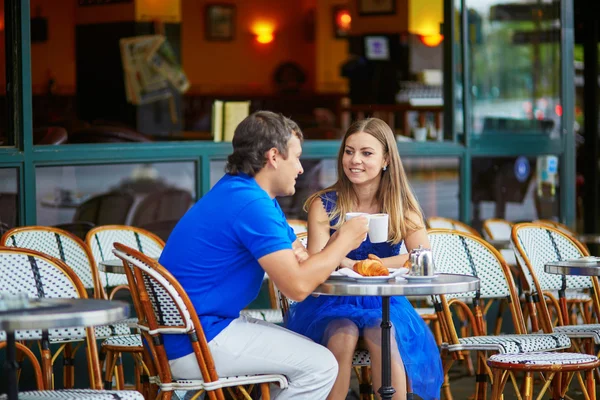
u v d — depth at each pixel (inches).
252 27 656.4
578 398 280.1
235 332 176.4
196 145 314.5
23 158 271.9
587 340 241.6
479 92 381.1
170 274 171.5
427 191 366.9
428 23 413.4
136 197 301.0
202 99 499.5
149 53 449.4
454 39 376.8
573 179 404.8
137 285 174.1
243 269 178.7
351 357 193.5
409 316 203.5
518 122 390.6
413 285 170.6
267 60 665.6
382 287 169.5
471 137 378.9
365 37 534.0
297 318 209.3
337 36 606.5
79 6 415.2
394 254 212.5
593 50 449.4
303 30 665.6
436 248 242.8
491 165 383.2
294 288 173.8
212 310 177.3
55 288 187.8
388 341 182.7
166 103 458.0
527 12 391.9
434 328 290.7
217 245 177.0
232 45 649.0
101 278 260.1
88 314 137.1
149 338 175.6
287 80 660.7
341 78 571.2
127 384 288.2
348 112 541.6
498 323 316.8
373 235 185.2
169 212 309.3
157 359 175.2
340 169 214.8
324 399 180.4
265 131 181.0
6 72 272.4
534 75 394.6
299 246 196.7
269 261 174.1
